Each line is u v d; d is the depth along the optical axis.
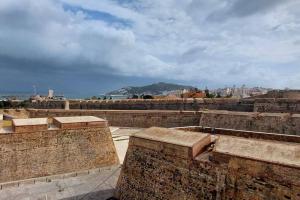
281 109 23.84
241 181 7.98
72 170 16.19
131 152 12.04
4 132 14.95
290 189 7.02
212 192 8.62
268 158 7.69
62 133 16.41
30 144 15.38
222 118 22.22
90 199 12.45
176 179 9.81
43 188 13.85
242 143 8.86
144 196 10.94
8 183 14.02
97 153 17.34
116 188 12.54
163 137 11.02
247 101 26.97
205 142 10.31
